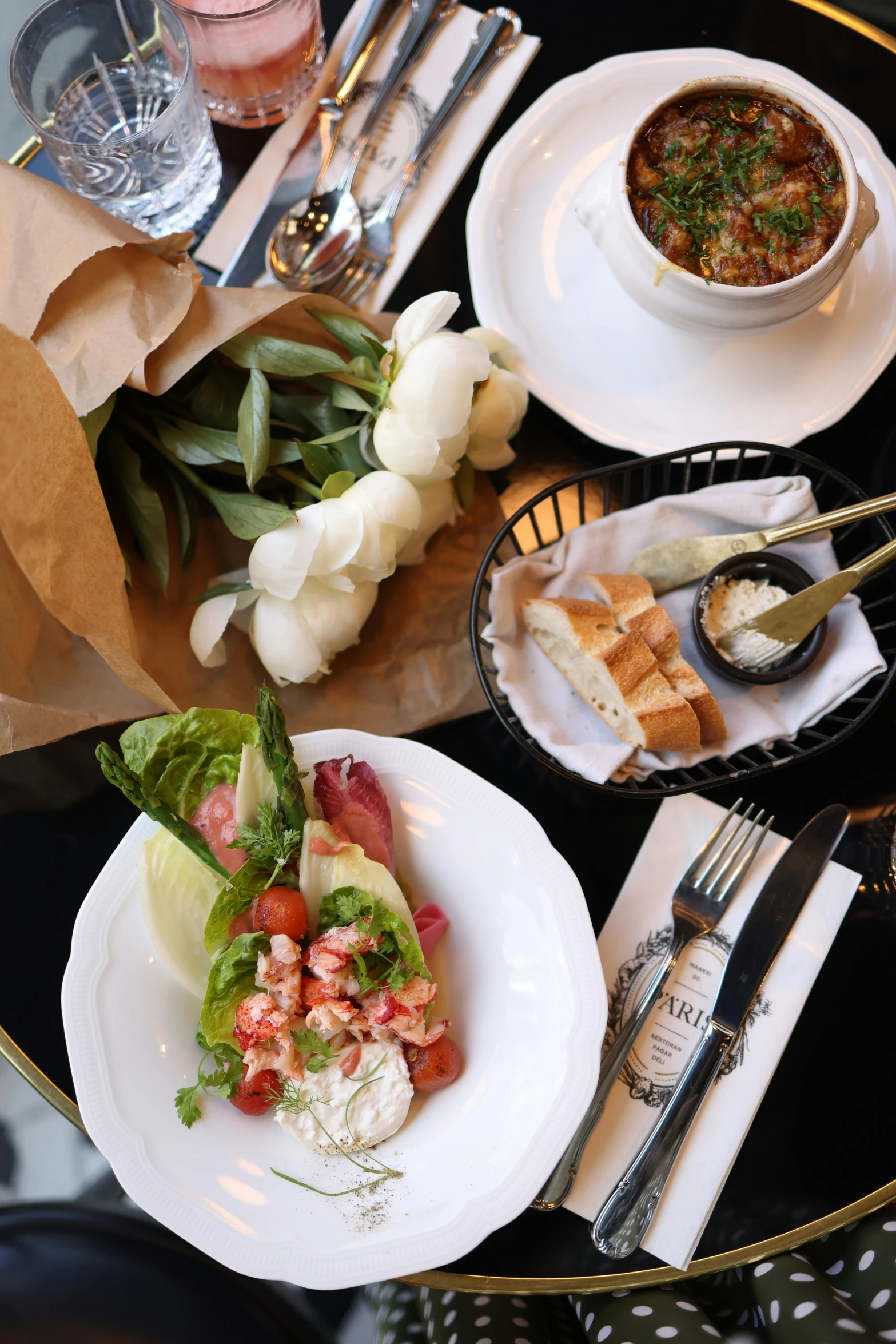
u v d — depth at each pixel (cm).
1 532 79
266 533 79
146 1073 76
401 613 87
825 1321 82
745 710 84
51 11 84
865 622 83
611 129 90
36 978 83
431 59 91
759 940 82
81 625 76
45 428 74
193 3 88
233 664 86
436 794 80
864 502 82
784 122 81
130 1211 98
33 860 85
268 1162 76
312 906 78
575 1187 79
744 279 80
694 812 84
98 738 86
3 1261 95
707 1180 79
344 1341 95
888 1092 81
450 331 86
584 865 84
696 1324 85
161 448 82
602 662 81
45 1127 100
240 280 89
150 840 78
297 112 91
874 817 84
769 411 87
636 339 88
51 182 78
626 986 82
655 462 83
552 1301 94
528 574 85
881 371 87
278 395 84
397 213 90
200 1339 93
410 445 79
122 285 79
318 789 78
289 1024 75
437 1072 77
